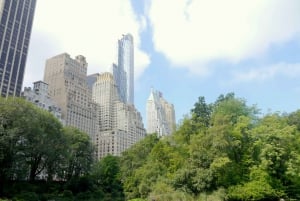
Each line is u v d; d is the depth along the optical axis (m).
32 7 161.62
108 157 93.00
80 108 181.25
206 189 42.97
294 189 43.25
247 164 45.44
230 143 44.91
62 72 180.12
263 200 42.09
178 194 43.59
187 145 54.94
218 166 41.31
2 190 57.12
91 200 64.19
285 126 48.41
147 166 63.28
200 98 65.69
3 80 137.12
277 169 43.78
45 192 65.62
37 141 61.53
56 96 175.38
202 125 57.44
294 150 45.25
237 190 41.81
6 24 144.38
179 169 48.66
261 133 46.06
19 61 147.00
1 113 57.19
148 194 55.31
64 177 80.62
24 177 63.66
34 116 62.28
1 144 54.16
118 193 72.25
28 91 142.75
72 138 82.12
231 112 55.81
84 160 81.12
